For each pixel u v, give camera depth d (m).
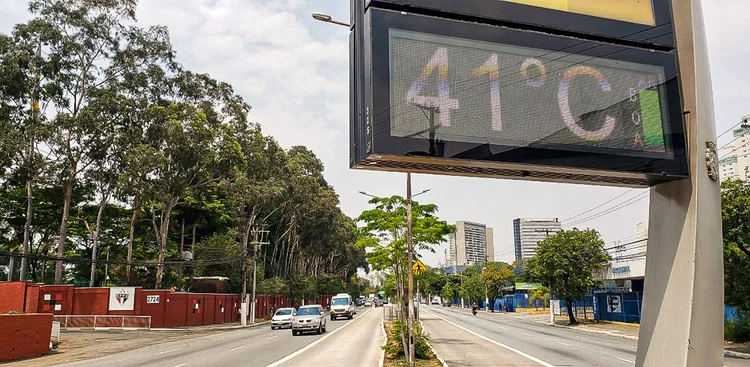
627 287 46.81
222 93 51.00
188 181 46.12
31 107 43.53
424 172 4.76
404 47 4.46
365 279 187.50
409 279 16.09
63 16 43.91
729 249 22.39
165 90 48.00
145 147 42.16
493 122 4.55
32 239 59.19
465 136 4.46
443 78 4.52
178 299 47.41
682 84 5.18
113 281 60.75
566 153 4.68
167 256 60.88
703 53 5.31
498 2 4.77
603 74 4.96
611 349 23.67
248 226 56.94
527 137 4.62
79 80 45.22
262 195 53.53
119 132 43.72
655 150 4.92
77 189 54.53
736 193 23.02
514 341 27.94
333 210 74.25
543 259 46.34
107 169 45.22
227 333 39.44
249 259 56.56
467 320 53.88
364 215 19.97
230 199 55.56
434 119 4.41
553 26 4.88
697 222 4.89
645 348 5.17
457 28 4.65
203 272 62.47
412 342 15.60
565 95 4.80
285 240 76.88
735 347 24.22
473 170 4.72
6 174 41.47
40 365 20.69
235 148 48.41
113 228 62.00
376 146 4.20
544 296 76.88
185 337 35.47
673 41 5.22
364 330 36.78
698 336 4.80
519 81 4.72
